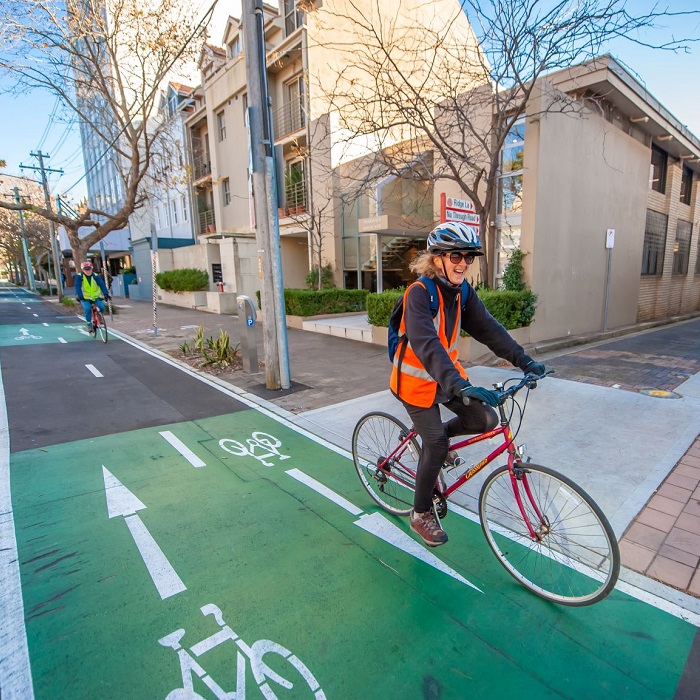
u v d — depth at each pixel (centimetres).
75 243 1769
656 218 1623
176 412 571
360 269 1580
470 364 802
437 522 276
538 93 868
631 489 356
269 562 281
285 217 1762
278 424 530
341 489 375
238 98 2027
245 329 762
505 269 953
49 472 402
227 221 2288
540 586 256
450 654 215
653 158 1586
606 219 1150
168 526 320
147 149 1619
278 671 206
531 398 579
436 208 1188
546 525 249
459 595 254
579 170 1015
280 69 1805
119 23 1281
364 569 275
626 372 716
